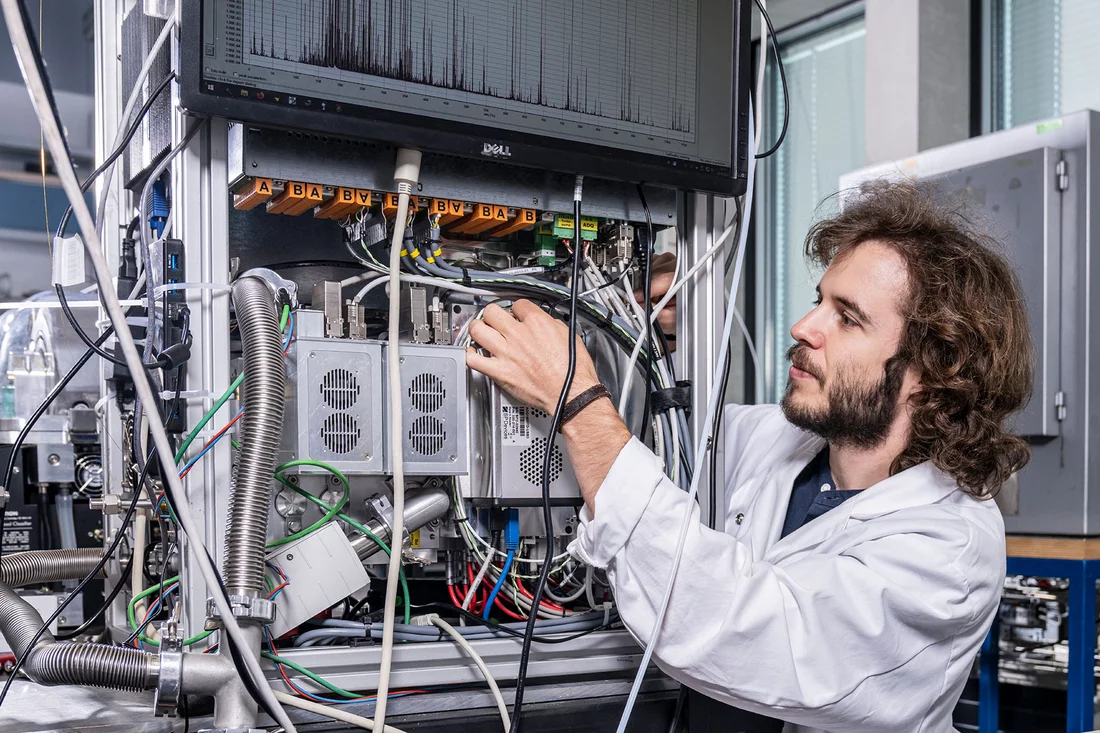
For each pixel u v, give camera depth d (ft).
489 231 3.84
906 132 10.63
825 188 12.32
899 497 4.08
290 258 3.96
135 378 2.29
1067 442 6.75
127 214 4.67
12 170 9.29
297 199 3.22
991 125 10.81
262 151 3.06
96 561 4.37
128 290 4.01
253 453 2.85
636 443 3.46
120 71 4.68
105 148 4.72
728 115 4.02
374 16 3.11
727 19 4.03
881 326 4.07
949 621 3.50
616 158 3.63
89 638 4.57
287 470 3.13
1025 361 4.53
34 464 5.00
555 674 3.65
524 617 3.88
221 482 3.08
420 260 3.48
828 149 12.32
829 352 4.14
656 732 3.73
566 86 3.55
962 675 3.83
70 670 2.79
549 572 3.49
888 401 4.10
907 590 3.47
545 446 3.69
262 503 2.85
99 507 4.23
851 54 12.04
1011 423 5.65
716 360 4.21
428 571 4.18
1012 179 7.24
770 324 12.92
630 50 3.73
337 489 3.38
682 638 3.34
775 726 4.14
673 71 3.85
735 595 3.33
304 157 3.14
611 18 3.67
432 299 3.70
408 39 3.18
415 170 3.25
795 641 3.36
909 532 3.74
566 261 3.91
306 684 3.14
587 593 3.90
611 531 3.36
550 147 3.47
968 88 10.89
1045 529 6.84
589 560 3.48
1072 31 10.13
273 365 2.92
